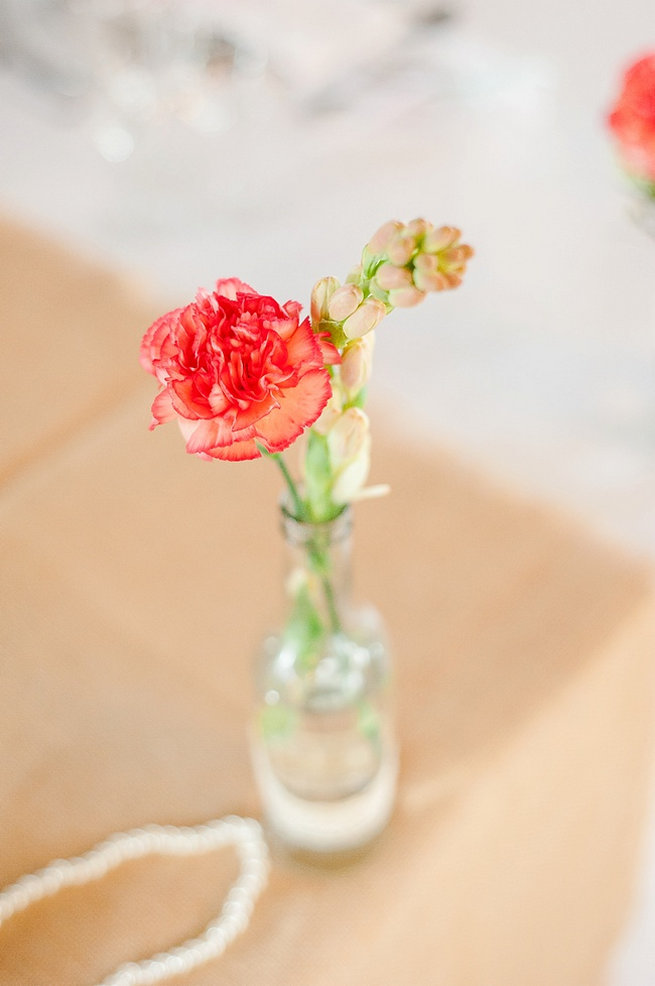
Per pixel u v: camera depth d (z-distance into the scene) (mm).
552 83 1255
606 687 694
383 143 1177
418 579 724
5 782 660
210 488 772
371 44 1244
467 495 762
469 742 662
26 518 759
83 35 1260
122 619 712
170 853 641
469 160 1156
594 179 1127
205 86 1222
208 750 670
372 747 627
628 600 710
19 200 1120
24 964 608
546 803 690
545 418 895
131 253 1059
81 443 800
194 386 487
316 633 598
